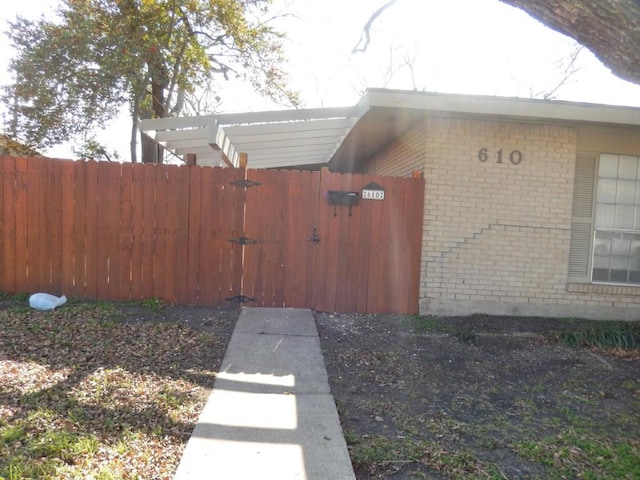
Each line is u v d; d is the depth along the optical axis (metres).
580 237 7.41
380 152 10.30
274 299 6.96
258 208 6.90
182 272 6.88
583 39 2.80
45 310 6.24
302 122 7.80
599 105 6.59
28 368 4.48
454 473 3.20
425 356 5.47
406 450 3.46
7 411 3.65
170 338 5.53
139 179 6.83
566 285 7.26
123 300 6.86
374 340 5.91
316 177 6.94
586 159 7.38
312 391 4.39
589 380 5.04
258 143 9.39
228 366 4.87
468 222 7.09
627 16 2.57
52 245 6.82
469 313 7.13
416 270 7.07
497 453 3.51
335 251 6.98
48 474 2.88
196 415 3.82
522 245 7.18
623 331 6.42
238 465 3.11
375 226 7.01
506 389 4.72
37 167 6.77
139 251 6.86
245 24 15.38
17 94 13.37
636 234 7.51
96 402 3.90
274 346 5.47
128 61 12.32
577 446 3.62
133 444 3.32
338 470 3.11
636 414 4.26
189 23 14.47
